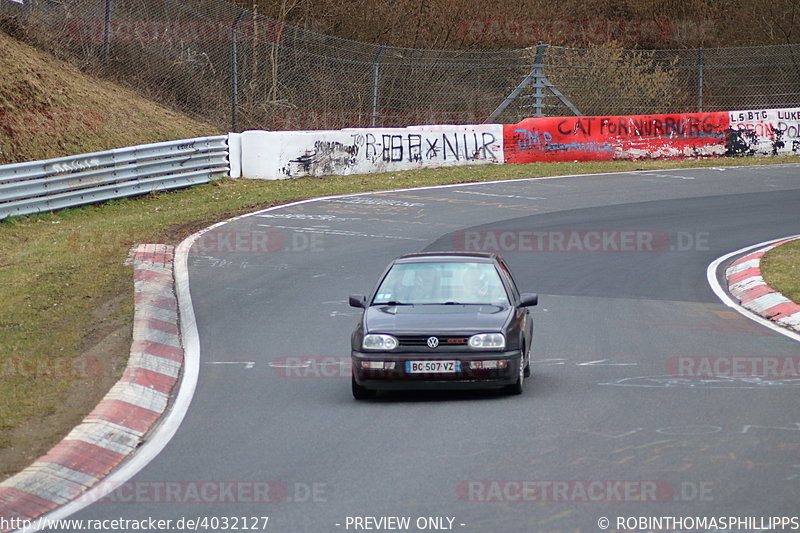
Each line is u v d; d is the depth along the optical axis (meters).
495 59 136.75
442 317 37.69
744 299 55.56
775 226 79.31
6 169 79.62
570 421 32.72
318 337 48.59
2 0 111.81
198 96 123.31
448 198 94.31
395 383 36.41
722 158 121.12
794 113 123.31
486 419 33.47
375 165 111.12
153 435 33.72
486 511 24.48
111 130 104.75
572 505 24.66
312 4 138.50
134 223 79.94
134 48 122.62
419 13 144.62
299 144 105.50
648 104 136.50
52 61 111.62
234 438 32.66
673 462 27.73
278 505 25.70
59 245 69.56
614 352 44.19
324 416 34.97
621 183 103.12
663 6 164.00
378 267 64.88
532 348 45.72
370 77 136.25
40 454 31.00
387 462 28.95
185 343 48.00
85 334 47.22
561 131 119.75
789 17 159.12
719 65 139.88
